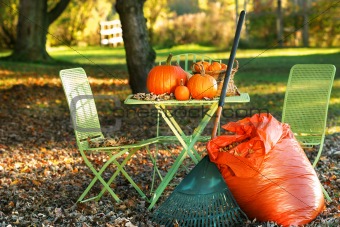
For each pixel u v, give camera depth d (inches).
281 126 153.9
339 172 193.8
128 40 340.5
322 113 179.5
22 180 195.8
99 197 169.6
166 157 224.5
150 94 163.8
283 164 147.9
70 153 239.3
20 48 597.3
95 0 795.4
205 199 147.4
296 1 686.5
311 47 657.0
